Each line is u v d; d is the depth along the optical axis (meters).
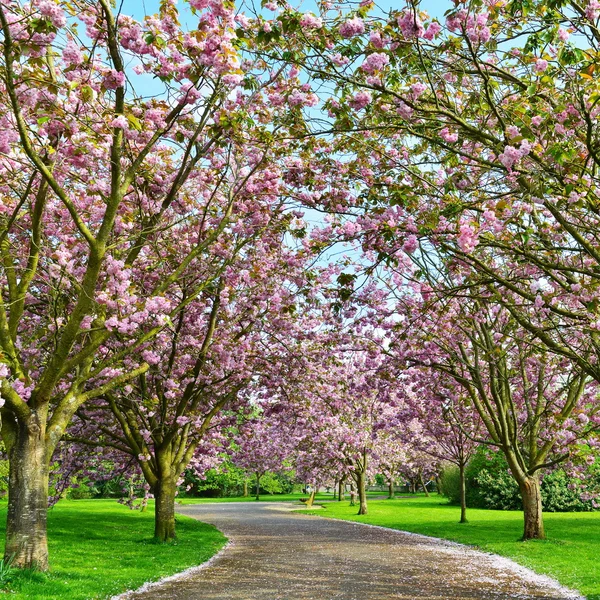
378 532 21.89
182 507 41.16
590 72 6.10
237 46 7.96
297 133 8.37
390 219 7.64
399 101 7.75
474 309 13.39
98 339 9.97
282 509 38.44
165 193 11.66
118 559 12.83
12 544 9.40
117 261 9.70
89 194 9.90
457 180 7.57
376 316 13.38
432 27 6.42
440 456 25.42
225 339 15.23
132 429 16.05
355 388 17.67
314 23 6.75
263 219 12.30
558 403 18.55
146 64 8.27
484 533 20.11
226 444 21.48
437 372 18.05
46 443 9.88
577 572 11.87
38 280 11.44
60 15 6.57
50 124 8.36
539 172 6.23
